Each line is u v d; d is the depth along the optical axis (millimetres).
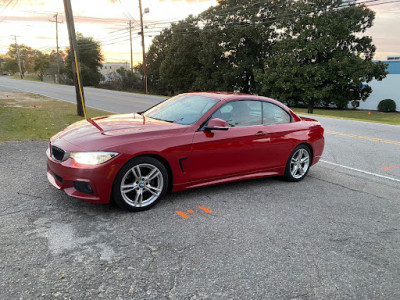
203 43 40656
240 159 4738
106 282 2598
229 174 4684
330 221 4078
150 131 3992
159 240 3303
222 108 4617
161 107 5215
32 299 2348
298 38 31250
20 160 5711
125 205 3811
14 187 4410
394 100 40031
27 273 2631
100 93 32812
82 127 4234
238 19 37906
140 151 3752
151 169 3934
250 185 5277
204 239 3387
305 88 30922
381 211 4547
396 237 3768
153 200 4020
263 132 4938
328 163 7234
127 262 2885
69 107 16375
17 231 3273
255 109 5023
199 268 2875
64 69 71500
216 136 4418
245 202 4496
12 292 2398
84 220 3613
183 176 4211
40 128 9172
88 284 2557
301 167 5715
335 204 4691
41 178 4836
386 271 3053
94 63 72938
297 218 4094
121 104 21031
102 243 3166
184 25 45625
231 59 41156
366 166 7156
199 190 4840
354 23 30531
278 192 5027
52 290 2457
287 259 3125
